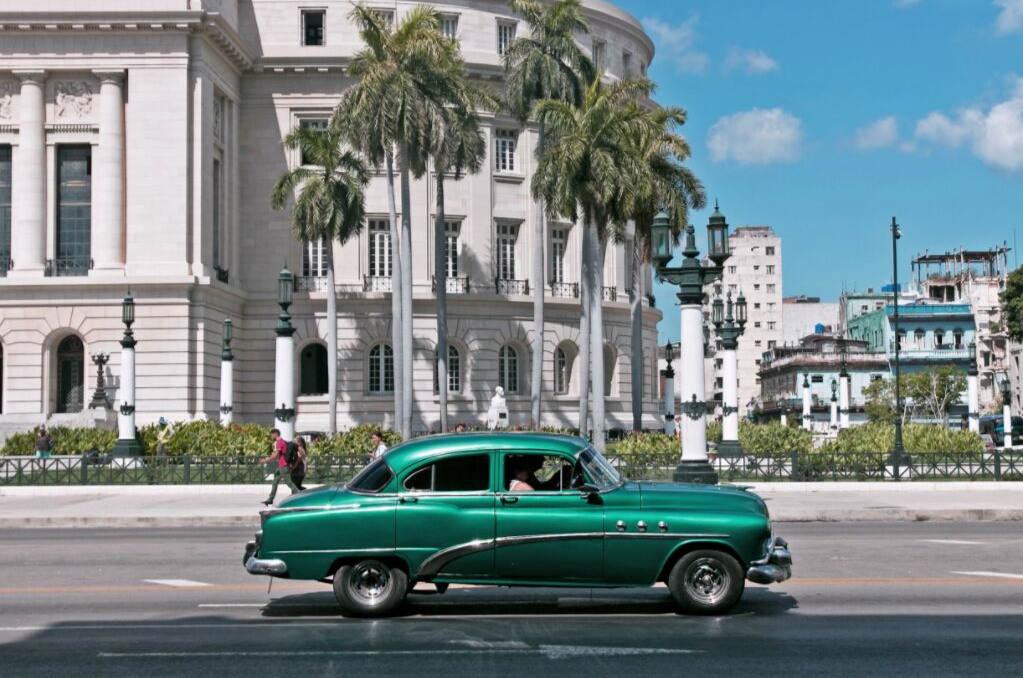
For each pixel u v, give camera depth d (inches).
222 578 622.2
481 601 539.2
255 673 393.1
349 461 1355.8
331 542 494.0
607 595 555.5
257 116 2367.1
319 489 521.0
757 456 1301.7
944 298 5177.2
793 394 4753.9
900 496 1149.7
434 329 2369.6
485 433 514.3
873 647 422.3
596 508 491.8
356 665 403.2
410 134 1849.2
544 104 1879.9
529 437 508.4
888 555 685.9
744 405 5644.7
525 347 2466.8
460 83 1939.0
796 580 584.4
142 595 563.5
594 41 2667.3
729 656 410.3
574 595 556.4
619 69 2731.3
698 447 1045.8
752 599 530.6
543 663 403.2
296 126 2367.1
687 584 492.1
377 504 495.5
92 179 2087.8
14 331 2049.7
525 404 2449.6
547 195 1856.5
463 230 2423.7
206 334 2087.8
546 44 2034.9
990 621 471.5
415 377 2351.1
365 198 2335.1
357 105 1859.0
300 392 2374.5
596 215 1849.2
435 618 494.9
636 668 393.4
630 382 2659.9
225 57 2231.8
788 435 1718.8
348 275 2367.1
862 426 1850.4
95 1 2058.3
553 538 489.1
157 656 420.5
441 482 498.9
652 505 493.7
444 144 1891.0
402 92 1845.5
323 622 486.9
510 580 492.4
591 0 2637.8
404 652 423.8
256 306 2342.5
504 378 2461.9
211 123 2151.8
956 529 865.5
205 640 449.4
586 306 1988.2
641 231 1968.5
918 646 423.5
